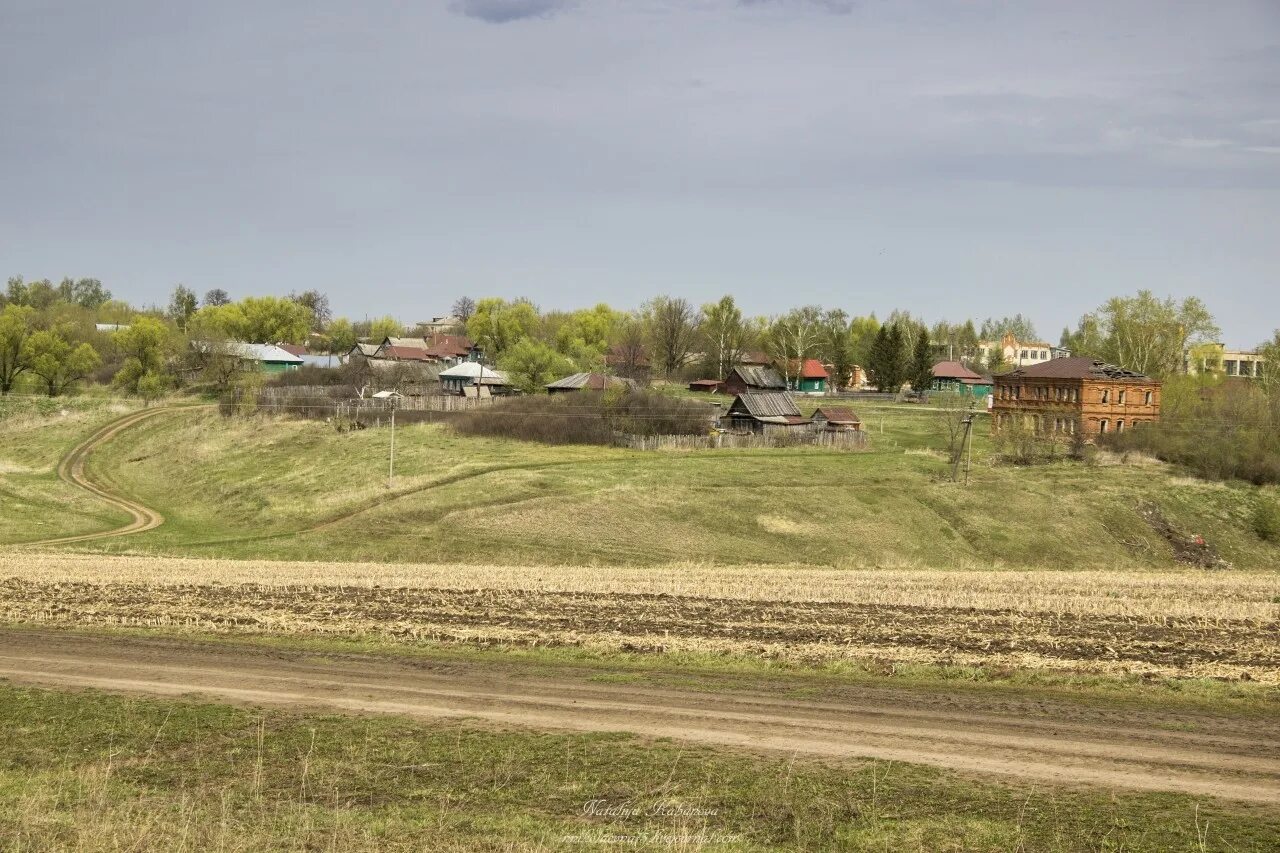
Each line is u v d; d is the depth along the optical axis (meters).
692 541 71.19
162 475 99.81
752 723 25.16
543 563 63.94
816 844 18.34
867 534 75.50
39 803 19.77
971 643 33.31
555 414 104.75
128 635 35.19
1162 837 18.55
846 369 193.00
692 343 193.38
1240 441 98.25
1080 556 76.12
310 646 33.53
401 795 20.66
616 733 24.39
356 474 88.06
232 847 17.61
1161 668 29.98
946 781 21.25
